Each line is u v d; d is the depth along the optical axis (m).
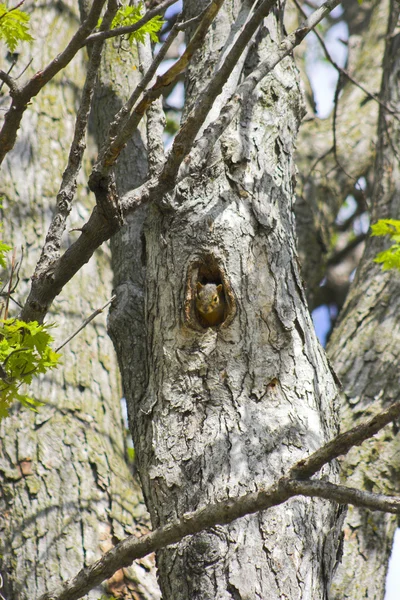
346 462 9.04
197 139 6.72
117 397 9.26
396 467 8.96
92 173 5.46
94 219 5.75
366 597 8.31
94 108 9.38
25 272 9.33
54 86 10.99
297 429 5.86
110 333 7.27
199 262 6.33
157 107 6.87
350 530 8.74
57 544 7.72
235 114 6.56
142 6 7.01
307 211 13.15
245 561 5.41
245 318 6.14
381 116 12.19
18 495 8.00
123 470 8.53
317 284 12.80
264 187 6.69
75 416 8.66
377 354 9.73
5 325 5.73
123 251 7.79
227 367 6.03
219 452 5.75
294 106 7.45
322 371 6.43
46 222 9.83
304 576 5.45
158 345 6.31
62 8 11.45
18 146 10.28
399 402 4.57
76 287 9.69
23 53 10.73
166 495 5.77
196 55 7.64
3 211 9.74
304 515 5.69
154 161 6.57
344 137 14.45
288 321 6.21
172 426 5.98
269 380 6.01
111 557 5.16
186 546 5.56
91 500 8.07
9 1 11.10
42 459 8.22
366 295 10.43
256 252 6.38
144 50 7.28
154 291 6.46
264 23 7.64
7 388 5.68
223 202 6.51
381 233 7.22
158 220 6.62
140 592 7.57
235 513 4.84
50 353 5.71
